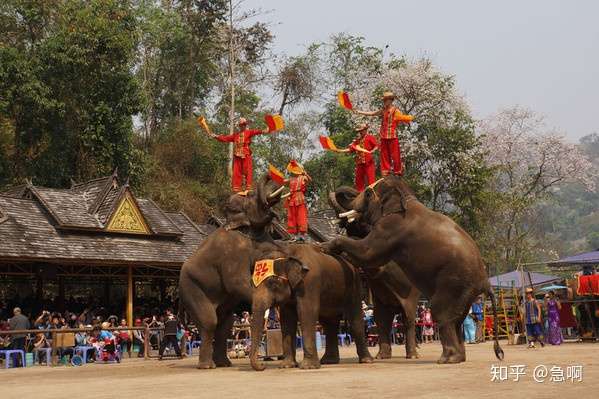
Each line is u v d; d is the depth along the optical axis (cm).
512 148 5312
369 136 1506
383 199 1290
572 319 2408
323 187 4809
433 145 4116
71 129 3400
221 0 4700
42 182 3397
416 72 4178
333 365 1326
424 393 796
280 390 870
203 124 1559
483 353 1638
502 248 4831
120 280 3109
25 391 991
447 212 4300
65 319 2291
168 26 4619
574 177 5372
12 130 3378
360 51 4947
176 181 4200
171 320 2095
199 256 1436
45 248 2170
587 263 2422
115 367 1627
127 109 3447
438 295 1227
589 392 783
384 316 1501
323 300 1292
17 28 3616
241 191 1502
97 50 3341
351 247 1291
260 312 1214
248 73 4912
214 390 906
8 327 2005
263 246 1280
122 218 2458
